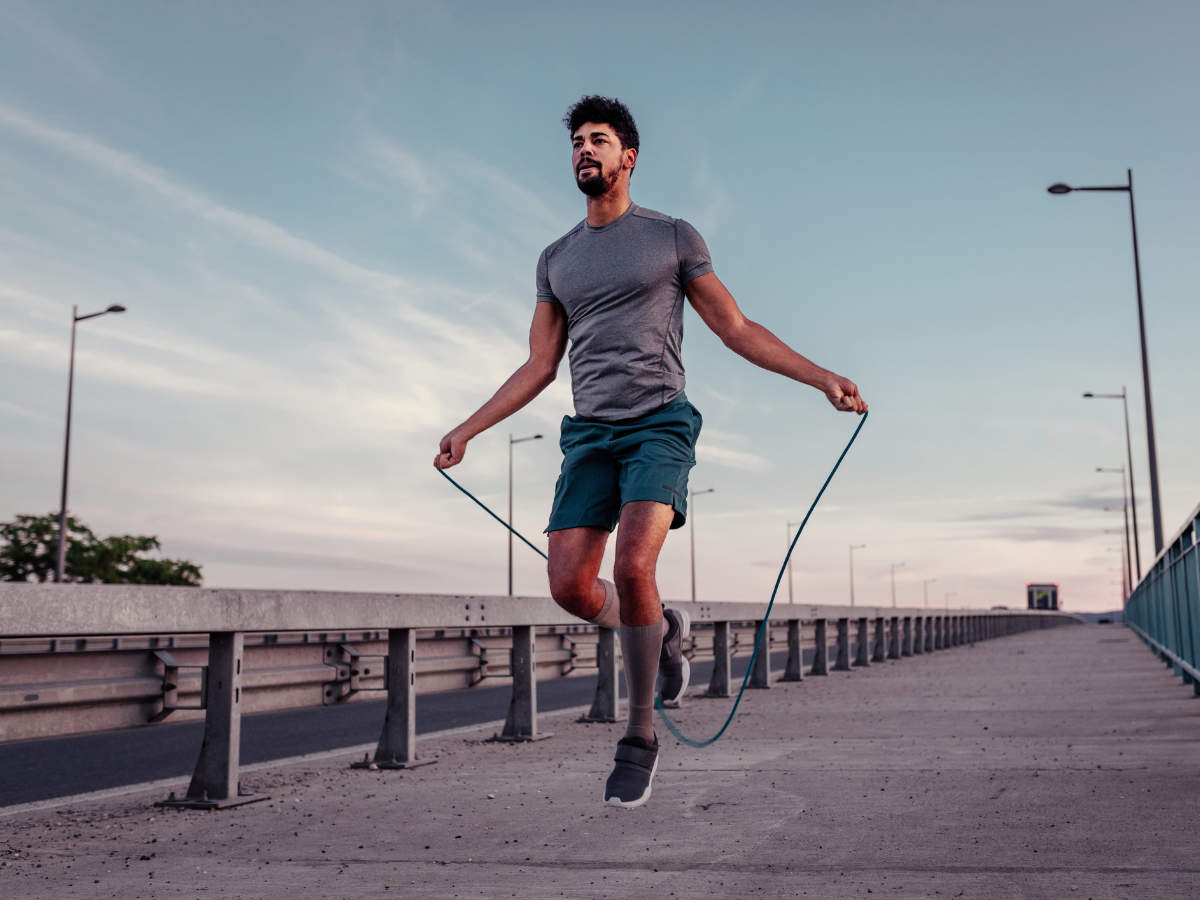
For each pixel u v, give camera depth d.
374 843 4.16
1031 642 30.44
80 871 3.74
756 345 3.02
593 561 3.02
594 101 3.06
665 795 5.09
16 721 4.42
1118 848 3.73
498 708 11.67
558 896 3.28
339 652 7.23
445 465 3.09
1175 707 9.14
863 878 3.41
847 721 8.38
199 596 4.85
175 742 8.83
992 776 5.42
